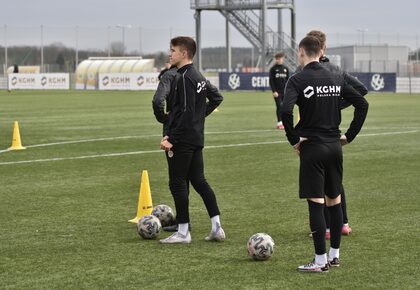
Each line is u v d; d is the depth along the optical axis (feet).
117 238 28.60
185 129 27.25
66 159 52.65
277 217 32.35
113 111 109.50
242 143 62.59
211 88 28.50
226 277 23.02
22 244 27.58
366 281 22.50
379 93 176.76
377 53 234.17
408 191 38.70
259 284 22.24
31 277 23.09
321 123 23.44
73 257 25.61
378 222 31.14
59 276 23.18
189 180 28.27
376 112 103.55
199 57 209.87
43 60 239.09
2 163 50.60
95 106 123.13
